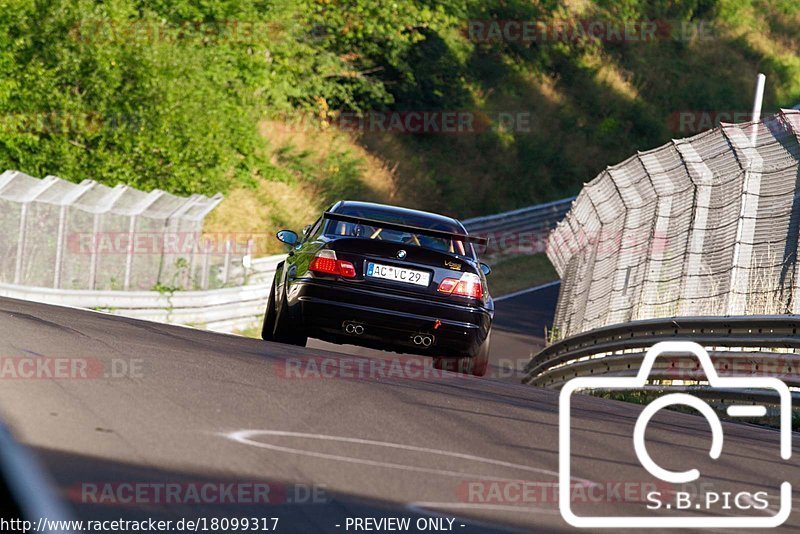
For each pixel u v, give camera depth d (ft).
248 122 366.22
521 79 638.53
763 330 131.85
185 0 362.33
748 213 165.07
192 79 316.19
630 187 210.38
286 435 57.31
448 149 544.21
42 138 294.87
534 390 106.32
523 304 392.47
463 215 508.53
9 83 274.98
